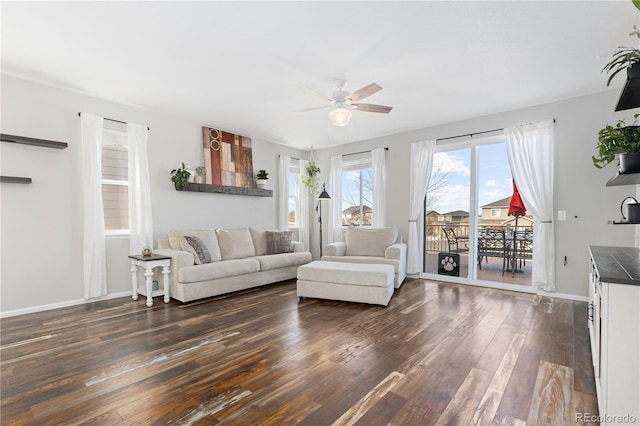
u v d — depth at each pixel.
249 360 2.24
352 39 2.54
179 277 3.69
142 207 4.11
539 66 3.00
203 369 2.11
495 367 2.12
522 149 4.06
